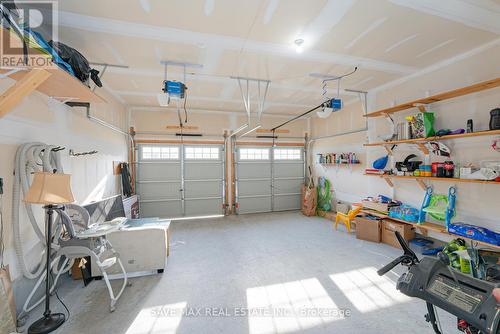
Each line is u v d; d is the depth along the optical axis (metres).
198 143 6.17
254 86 4.06
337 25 2.22
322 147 6.51
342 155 5.33
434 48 2.74
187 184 6.09
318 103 5.35
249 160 6.59
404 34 2.41
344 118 5.53
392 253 3.45
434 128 3.23
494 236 2.47
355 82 3.92
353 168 5.23
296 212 6.68
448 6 1.97
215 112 6.28
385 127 4.16
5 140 1.88
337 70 3.36
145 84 3.94
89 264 2.67
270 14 2.04
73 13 1.97
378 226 3.90
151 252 2.85
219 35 2.37
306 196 6.27
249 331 1.88
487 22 2.21
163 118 5.91
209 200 6.27
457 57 2.94
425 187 3.39
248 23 2.17
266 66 3.19
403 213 3.52
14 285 1.93
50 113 2.48
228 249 3.72
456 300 0.88
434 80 3.23
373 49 2.74
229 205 6.46
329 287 2.54
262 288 2.53
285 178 6.95
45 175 1.72
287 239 4.20
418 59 3.04
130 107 5.61
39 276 2.22
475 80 2.77
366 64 3.16
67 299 2.31
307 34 2.38
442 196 3.16
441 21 2.19
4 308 1.69
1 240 1.82
